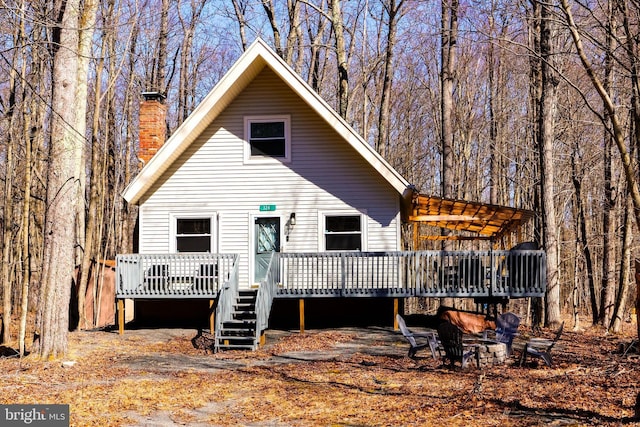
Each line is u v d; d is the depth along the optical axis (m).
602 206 29.86
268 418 10.45
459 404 10.66
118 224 37.84
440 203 21.17
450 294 19.02
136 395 12.00
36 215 29.00
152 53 39.19
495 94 40.06
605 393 11.19
